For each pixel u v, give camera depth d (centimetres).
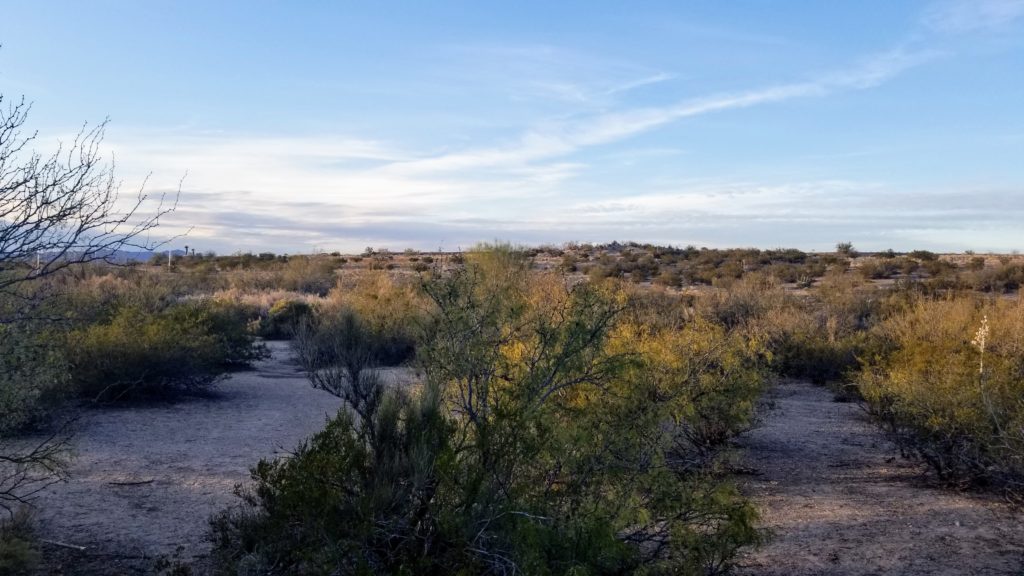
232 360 1981
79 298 1408
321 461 498
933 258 5744
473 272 605
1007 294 3747
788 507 821
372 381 660
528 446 516
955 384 916
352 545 457
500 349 578
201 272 4575
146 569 620
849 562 651
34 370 655
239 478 910
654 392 790
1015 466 838
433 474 506
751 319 2155
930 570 632
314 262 5397
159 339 1452
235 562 499
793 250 6194
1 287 520
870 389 1112
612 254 6347
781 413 1359
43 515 752
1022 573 623
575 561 461
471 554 470
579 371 570
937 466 929
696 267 5388
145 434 1157
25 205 498
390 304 2170
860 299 2898
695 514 552
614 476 537
